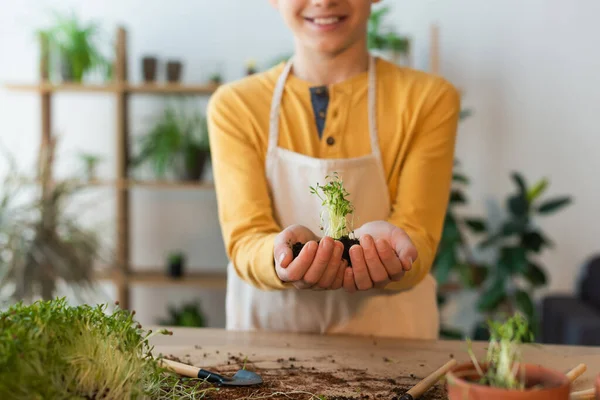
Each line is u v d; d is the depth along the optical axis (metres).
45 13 3.77
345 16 1.39
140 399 0.87
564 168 3.69
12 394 0.73
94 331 0.88
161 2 3.75
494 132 3.70
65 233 3.11
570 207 3.71
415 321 1.46
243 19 3.74
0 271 2.91
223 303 3.88
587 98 3.66
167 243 3.85
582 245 3.73
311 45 1.42
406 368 1.14
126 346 0.89
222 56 3.76
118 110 3.51
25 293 2.88
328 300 1.46
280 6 1.42
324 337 1.36
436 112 1.45
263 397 0.99
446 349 1.27
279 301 1.48
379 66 1.53
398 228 1.20
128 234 3.65
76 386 0.84
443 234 3.22
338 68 1.50
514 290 3.50
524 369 0.76
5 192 3.07
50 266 2.93
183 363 1.15
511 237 3.64
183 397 0.96
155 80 3.54
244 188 1.43
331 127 1.47
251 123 1.49
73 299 3.20
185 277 3.62
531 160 3.70
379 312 1.45
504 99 3.68
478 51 3.67
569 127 3.68
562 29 3.64
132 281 3.53
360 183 1.45
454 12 3.66
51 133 3.63
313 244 1.12
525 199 3.32
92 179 3.53
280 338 1.34
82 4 3.76
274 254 1.20
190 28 3.75
